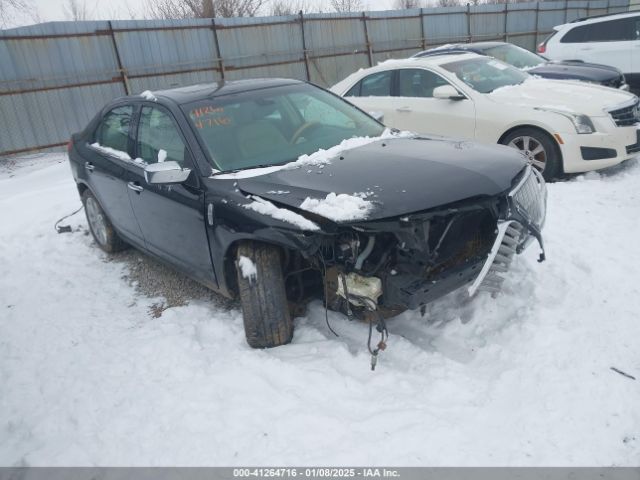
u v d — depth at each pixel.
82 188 5.52
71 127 10.72
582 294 3.63
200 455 2.57
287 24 13.19
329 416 2.71
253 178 3.37
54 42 10.28
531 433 2.52
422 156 3.45
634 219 4.97
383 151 3.61
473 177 3.10
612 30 11.01
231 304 4.12
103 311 4.21
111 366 3.36
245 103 4.12
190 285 4.55
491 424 2.59
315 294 3.75
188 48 11.87
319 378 3.02
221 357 3.32
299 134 4.02
